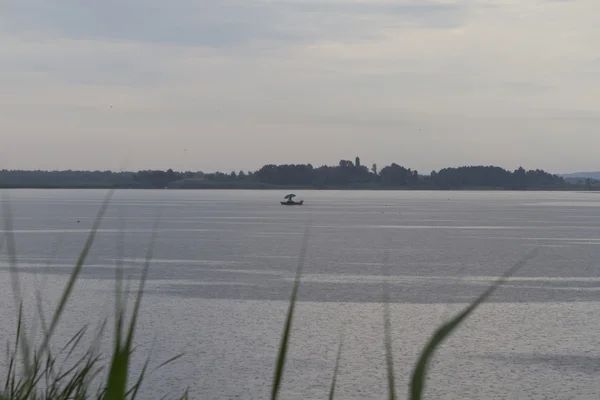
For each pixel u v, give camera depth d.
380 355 86.12
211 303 118.81
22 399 12.64
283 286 140.50
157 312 109.75
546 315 111.94
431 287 140.75
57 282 139.50
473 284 146.00
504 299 127.00
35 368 13.31
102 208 10.12
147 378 74.31
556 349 89.69
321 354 86.38
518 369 80.56
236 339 92.94
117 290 8.67
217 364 80.75
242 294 129.25
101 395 14.88
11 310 107.38
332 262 185.50
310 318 107.62
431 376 77.94
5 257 185.12
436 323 104.69
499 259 196.12
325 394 71.00
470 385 74.69
